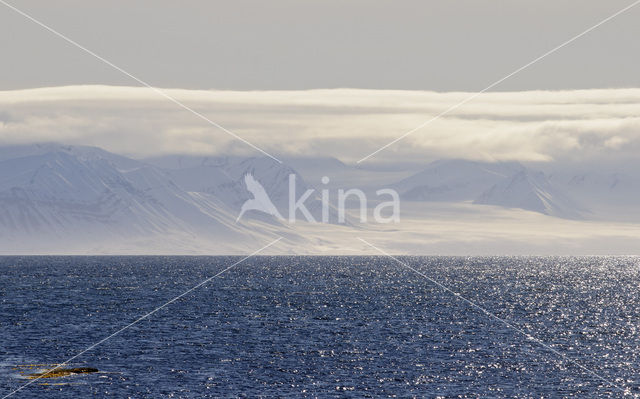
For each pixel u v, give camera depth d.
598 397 162.25
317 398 159.50
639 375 180.62
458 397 161.38
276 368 185.12
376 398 160.00
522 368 187.25
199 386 167.88
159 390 164.62
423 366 188.50
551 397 161.88
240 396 160.62
